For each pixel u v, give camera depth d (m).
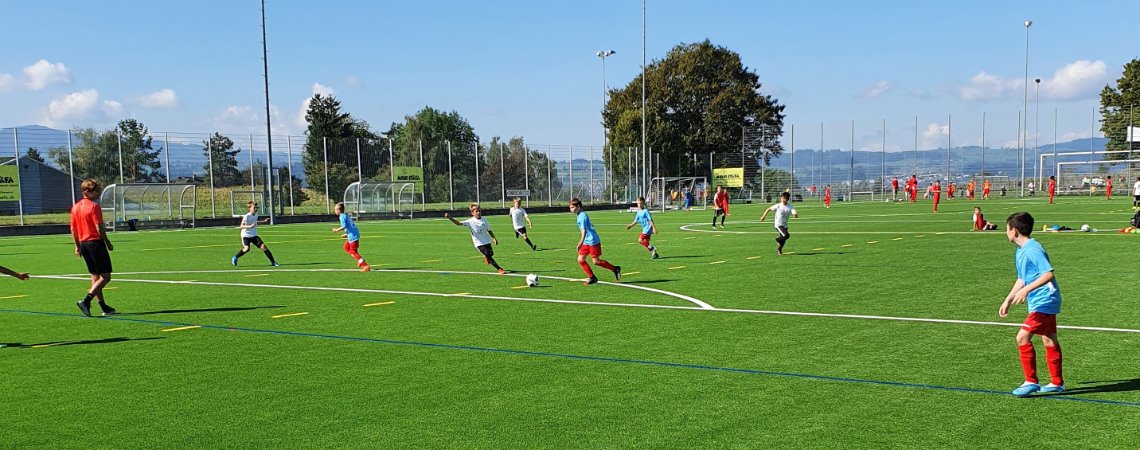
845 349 8.27
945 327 9.41
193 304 12.38
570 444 5.38
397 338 9.30
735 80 82.06
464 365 7.81
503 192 55.75
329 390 6.90
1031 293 6.32
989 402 6.22
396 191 50.69
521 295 12.99
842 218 37.75
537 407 6.29
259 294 13.54
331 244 26.52
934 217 36.50
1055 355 6.39
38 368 7.90
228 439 5.58
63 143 39.41
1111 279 13.34
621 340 8.98
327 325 10.27
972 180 70.69
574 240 26.77
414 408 6.31
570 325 10.02
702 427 5.71
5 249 26.59
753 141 76.06
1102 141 74.56
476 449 5.30
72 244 28.89
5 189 36.22
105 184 41.47
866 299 11.77
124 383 7.24
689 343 8.73
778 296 12.29
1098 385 6.63
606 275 15.88
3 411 6.38
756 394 6.57
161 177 43.19
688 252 21.02
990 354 7.90
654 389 6.79
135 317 11.13
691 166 77.25
